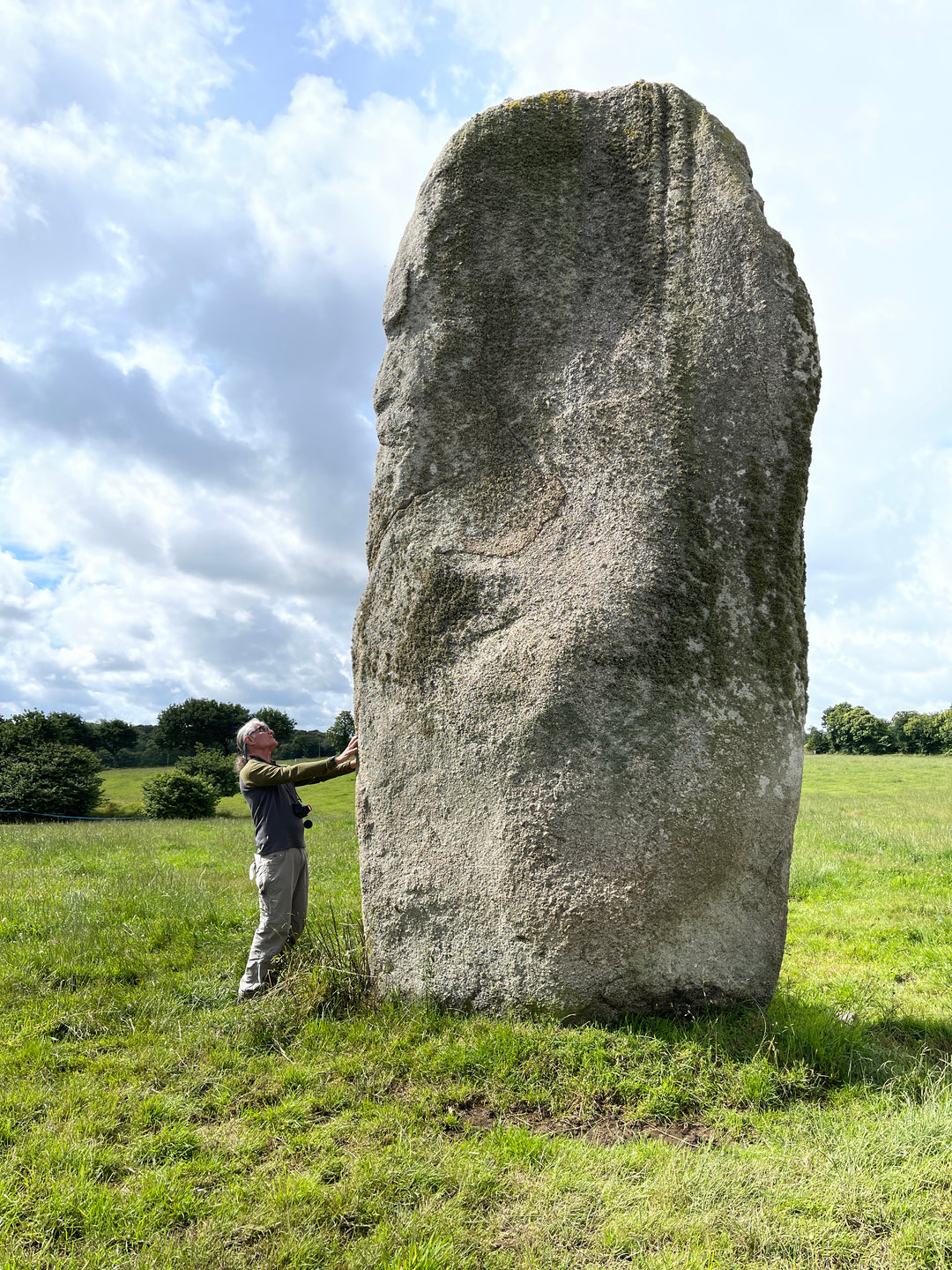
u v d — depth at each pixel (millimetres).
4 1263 2410
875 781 29062
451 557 4473
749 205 4227
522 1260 2416
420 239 4734
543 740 4043
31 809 28375
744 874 4020
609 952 3904
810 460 4191
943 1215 2564
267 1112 3314
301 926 5066
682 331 4250
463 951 4188
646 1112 3254
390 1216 2627
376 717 4613
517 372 4523
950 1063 3701
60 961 5324
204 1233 2547
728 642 4066
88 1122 3242
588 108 4605
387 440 4766
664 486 4109
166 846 12547
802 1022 3869
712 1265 2373
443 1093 3439
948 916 6496
